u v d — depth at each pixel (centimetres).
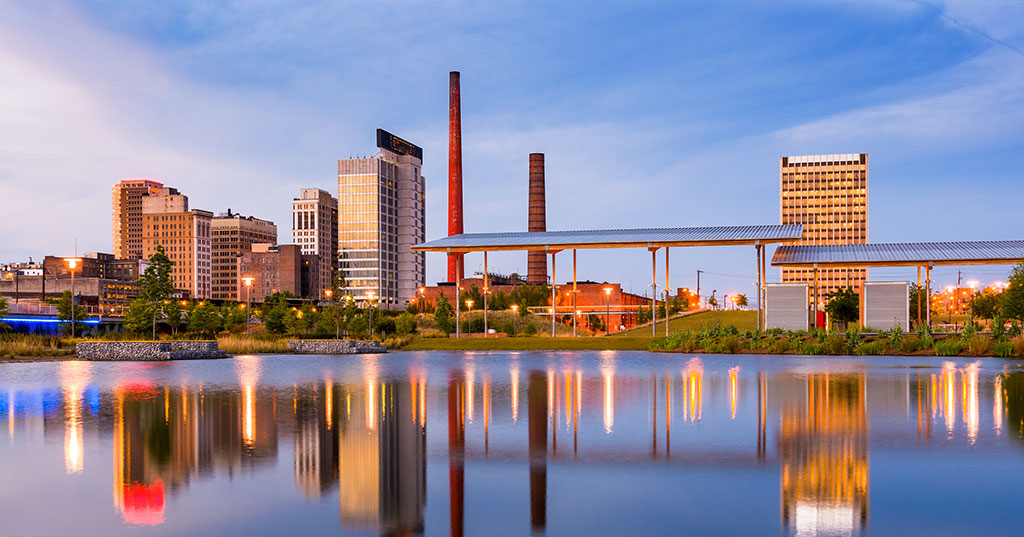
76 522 984
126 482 1206
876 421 1847
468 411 2102
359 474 1270
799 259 8300
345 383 3094
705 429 1734
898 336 5856
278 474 1270
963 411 2034
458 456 1423
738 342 6216
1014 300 7244
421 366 4484
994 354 5228
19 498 1103
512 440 1600
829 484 1183
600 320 16400
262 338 8612
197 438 1625
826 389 2700
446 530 959
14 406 2211
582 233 9506
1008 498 1093
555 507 1063
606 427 1778
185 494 1130
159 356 5206
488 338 8450
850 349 5756
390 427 1797
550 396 2506
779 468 1298
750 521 989
